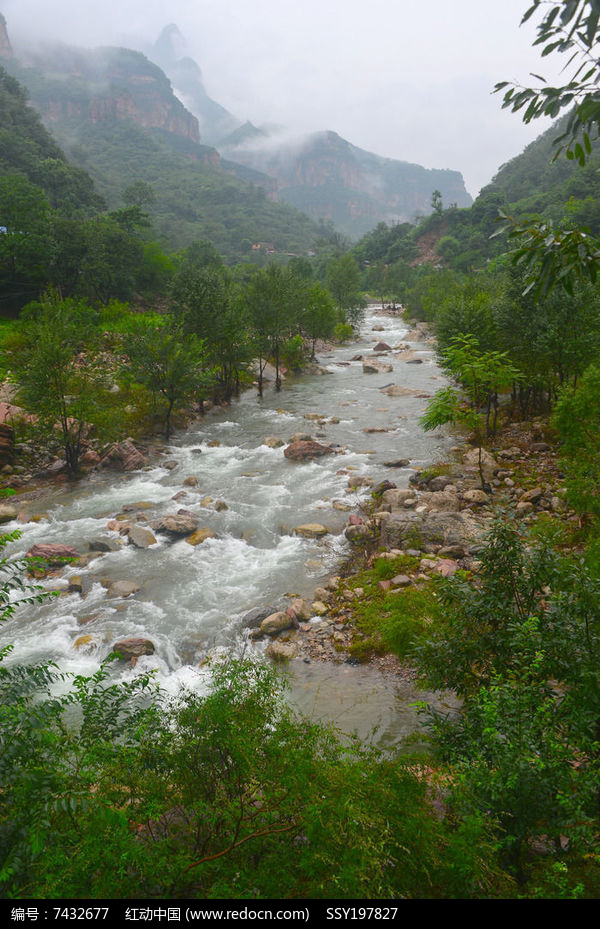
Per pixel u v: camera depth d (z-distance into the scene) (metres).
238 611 13.65
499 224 4.58
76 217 118.06
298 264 130.62
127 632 12.75
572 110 3.40
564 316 23.12
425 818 4.39
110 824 4.02
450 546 15.26
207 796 4.77
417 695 10.11
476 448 24.77
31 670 5.56
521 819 4.66
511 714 5.24
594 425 16.47
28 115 174.62
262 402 38.19
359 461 25.11
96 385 23.84
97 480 23.41
